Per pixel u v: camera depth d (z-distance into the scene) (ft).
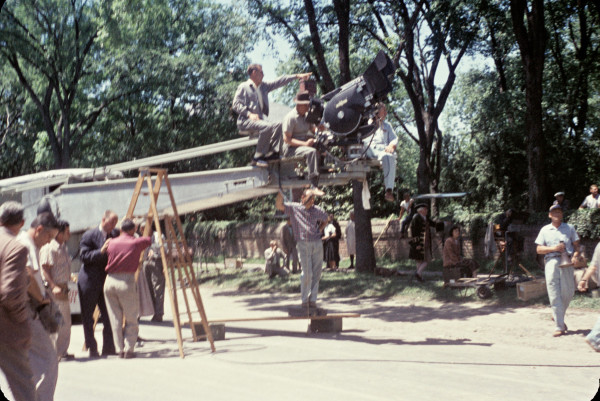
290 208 37.45
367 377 24.44
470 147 112.47
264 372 25.80
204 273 85.46
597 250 28.55
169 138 123.65
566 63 112.57
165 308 54.90
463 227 77.15
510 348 31.27
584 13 105.91
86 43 114.01
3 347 16.92
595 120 114.11
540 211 75.82
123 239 30.76
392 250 86.07
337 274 70.44
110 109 126.31
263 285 67.77
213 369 26.73
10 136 133.39
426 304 49.24
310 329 37.91
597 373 25.11
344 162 33.19
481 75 122.31
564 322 36.29
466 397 21.03
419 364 27.14
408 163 181.57
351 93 31.83
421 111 100.58
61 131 115.44
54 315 20.38
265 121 35.35
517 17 77.15
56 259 29.01
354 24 78.38
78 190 42.80
